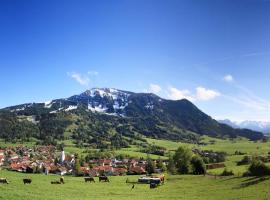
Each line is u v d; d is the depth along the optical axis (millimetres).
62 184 99438
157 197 80812
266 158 161375
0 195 62594
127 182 116250
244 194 79000
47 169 181750
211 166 173500
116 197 78812
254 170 110250
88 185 101938
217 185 99062
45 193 75750
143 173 179375
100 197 77500
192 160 149500
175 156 159250
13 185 83750
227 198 75688
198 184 105938
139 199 76312
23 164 197250
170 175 144000
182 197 80562
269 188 83500
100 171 185125
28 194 68938
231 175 124312
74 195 78000
